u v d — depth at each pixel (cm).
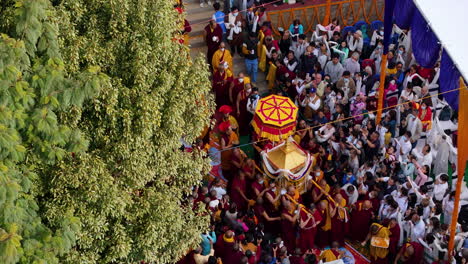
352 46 3406
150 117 2009
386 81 3200
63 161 1895
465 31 2809
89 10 1980
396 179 2783
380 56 3297
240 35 3294
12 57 1642
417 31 2908
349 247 2814
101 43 1991
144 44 2006
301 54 3309
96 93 1830
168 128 2098
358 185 2817
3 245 1599
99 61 1958
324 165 2891
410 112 3000
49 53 1769
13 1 1762
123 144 1977
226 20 3300
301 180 2766
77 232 1873
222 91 3122
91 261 1973
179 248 2242
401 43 3369
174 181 2262
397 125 3053
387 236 2653
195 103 2239
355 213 2747
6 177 1645
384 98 3153
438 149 2997
